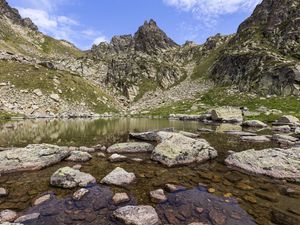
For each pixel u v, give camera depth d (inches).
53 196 438.0
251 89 4628.4
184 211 378.6
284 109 3383.4
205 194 450.9
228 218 357.4
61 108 3659.0
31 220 346.0
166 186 482.3
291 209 390.9
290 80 4131.4
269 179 549.6
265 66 4813.0
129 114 4205.2
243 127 1888.5
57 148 717.9
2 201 417.4
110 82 6870.1
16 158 625.9
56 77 4426.7
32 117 2967.5
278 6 6318.9
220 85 5762.8
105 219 352.5
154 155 719.1
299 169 578.6
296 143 1026.1
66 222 342.6
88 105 4173.2
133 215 348.8
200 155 723.4
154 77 7091.5
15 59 4835.1
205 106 4367.6
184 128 1733.5
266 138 1140.5
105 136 1243.8
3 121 2252.7
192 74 7632.9
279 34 5654.5
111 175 518.9
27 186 492.4
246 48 6008.9
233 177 561.0
